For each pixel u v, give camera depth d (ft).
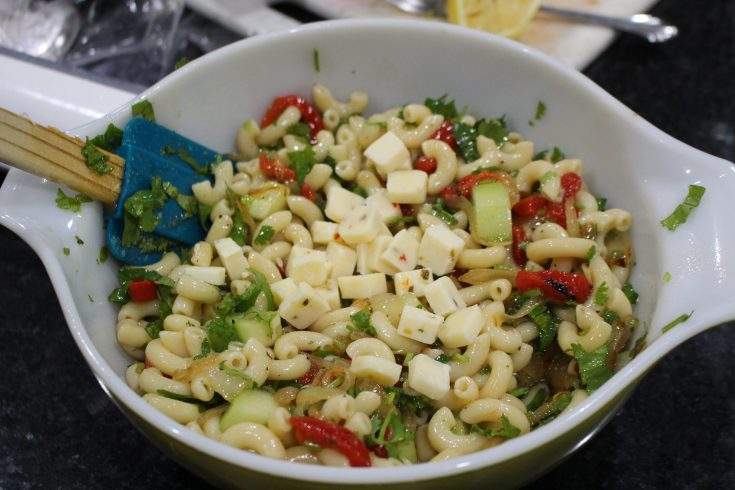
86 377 1.86
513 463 1.39
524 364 1.65
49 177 1.58
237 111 1.85
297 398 1.57
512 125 1.86
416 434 1.59
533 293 1.67
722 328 1.91
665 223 1.61
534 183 1.80
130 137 1.68
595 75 2.29
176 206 1.73
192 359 1.61
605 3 2.35
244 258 1.71
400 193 1.76
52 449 1.77
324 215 1.81
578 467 1.74
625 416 1.80
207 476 1.49
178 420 1.55
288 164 1.83
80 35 2.24
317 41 1.82
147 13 2.25
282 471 1.35
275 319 1.64
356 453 1.48
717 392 1.83
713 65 2.30
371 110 1.92
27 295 1.97
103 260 1.67
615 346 1.62
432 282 1.66
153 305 1.69
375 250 1.70
